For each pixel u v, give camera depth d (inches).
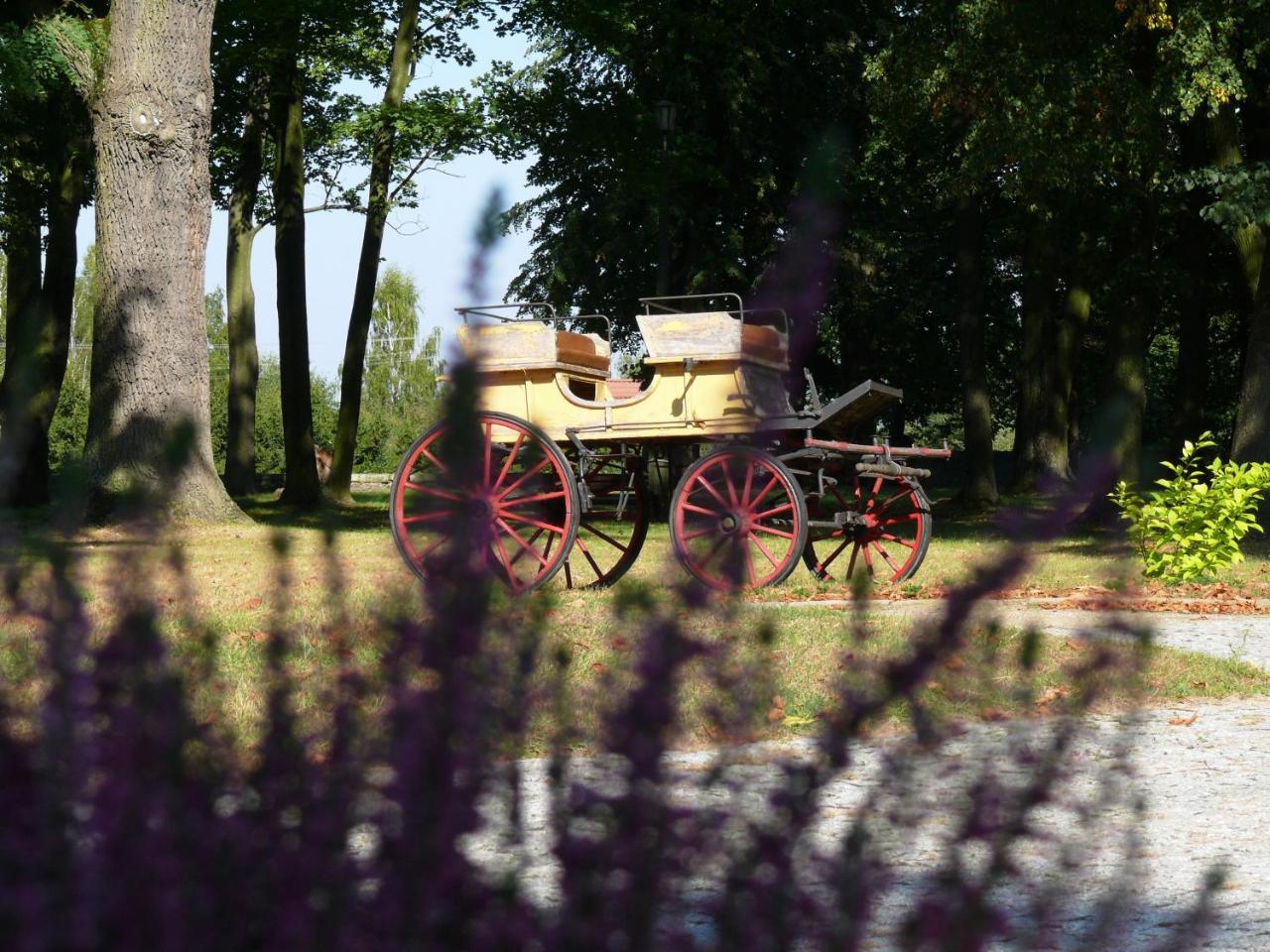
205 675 47.1
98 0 925.2
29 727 44.3
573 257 1273.4
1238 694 269.4
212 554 542.0
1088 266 880.9
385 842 45.1
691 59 1139.3
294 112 1109.1
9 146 1087.0
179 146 714.8
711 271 1148.5
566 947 44.6
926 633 46.8
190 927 44.5
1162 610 436.1
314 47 1091.9
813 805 45.9
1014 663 47.0
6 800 44.2
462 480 44.0
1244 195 672.4
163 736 45.2
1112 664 46.7
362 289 1123.9
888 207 1264.8
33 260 1125.1
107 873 44.3
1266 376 731.4
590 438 419.5
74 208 1127.6
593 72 1226.6
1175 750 217.0
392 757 44.9
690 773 45.8
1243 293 1198.9
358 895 44.8
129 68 709.3
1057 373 1368.1
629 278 1275.8
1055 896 48.9
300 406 1101.7
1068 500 45.6
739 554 46.1
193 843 44.9
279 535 50.2
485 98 1100.5
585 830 44.9
